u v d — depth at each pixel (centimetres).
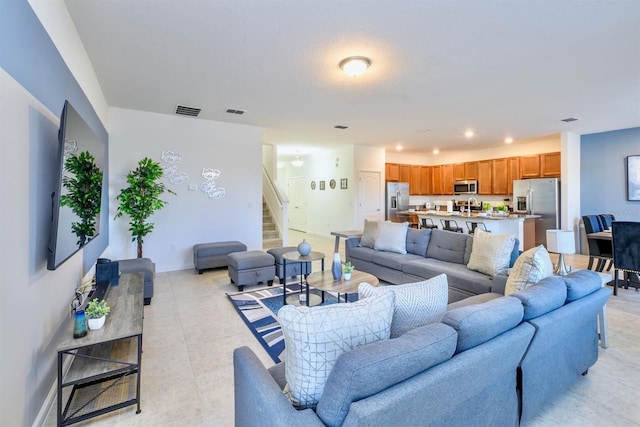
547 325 160
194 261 518
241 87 383
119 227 475
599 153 649
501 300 154
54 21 202
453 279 334
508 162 810
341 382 97
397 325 149
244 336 283
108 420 178
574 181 660
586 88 386
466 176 914
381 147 839
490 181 852
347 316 119
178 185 520
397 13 230
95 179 259
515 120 544
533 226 666
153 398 198
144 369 230
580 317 187
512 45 278
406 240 452
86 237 234
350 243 503
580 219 670
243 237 579
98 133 370
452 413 125
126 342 235
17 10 150
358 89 389
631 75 344
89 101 311
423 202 1020
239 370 144
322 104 449
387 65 319
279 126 586
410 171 973
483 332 132
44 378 181
